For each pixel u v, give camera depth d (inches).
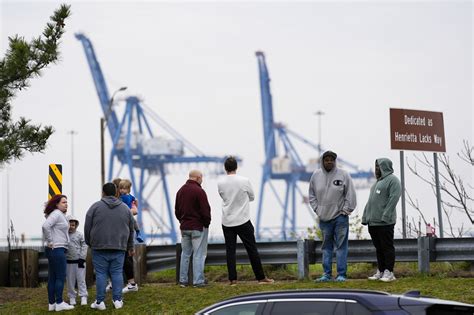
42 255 1334.9
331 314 573.0
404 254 1113.4
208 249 1182.3
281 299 597.3
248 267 1245.1
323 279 1071.6
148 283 1216.2
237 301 615.2
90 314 1005.2
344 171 1062.4
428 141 1328.7
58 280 1024.2
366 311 560.4
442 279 1059.3
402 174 1306.6
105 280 1013.2
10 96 1382.9
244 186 1085.1
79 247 1056.2
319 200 1067.3
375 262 1176.2
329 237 1070.4
